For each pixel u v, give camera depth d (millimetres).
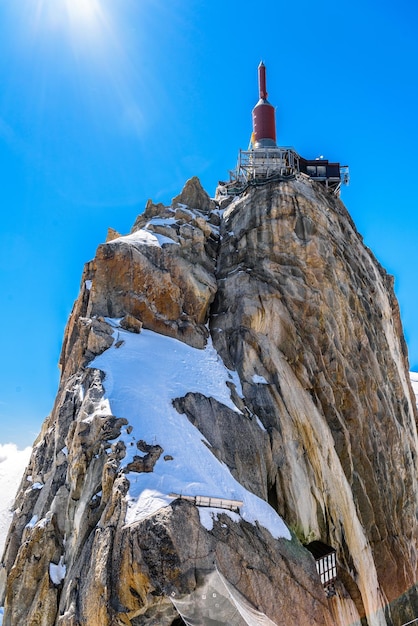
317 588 27359
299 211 48594
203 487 27031
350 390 43062
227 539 25047
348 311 46562
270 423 35531
